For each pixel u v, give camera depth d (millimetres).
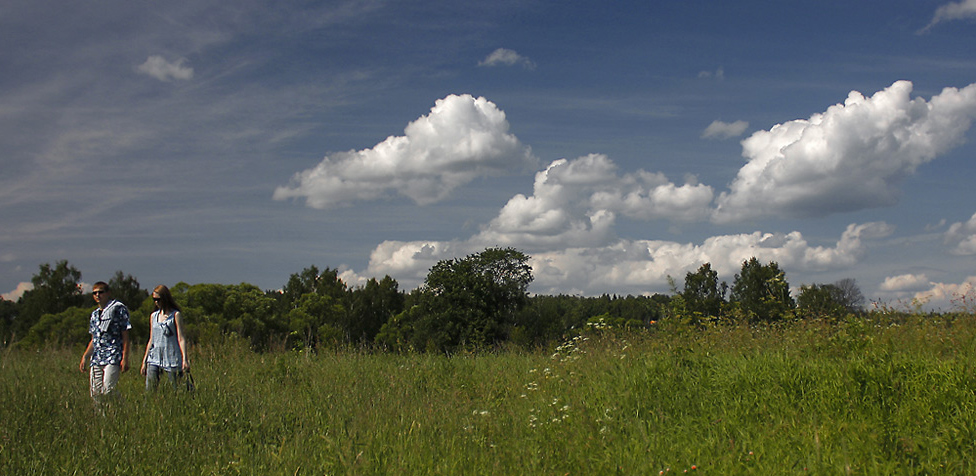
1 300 50375
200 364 10445
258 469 4777
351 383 8852
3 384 7359
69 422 5773
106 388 7035
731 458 4578
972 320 9352
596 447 5078
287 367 9648
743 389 6551
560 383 7965
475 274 51375
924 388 5859
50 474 4664
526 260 54281
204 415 6062
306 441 5527
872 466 4336
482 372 10617
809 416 5543
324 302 54281
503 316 51781
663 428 5766
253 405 6711
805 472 4266
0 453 4918
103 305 7660
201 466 4895
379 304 73750
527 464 4652
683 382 7004
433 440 5426
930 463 4395
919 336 8781
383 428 5770
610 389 7102
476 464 4723
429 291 51625
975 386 5797
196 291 38969
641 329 10836
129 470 4777
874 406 5680
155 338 7664
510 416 6387
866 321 9141
